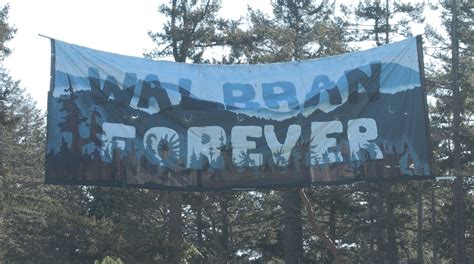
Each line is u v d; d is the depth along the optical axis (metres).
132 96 20.02
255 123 20.06
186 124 20.06
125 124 19.86
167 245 29.36
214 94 20.23
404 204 43.00
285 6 42.75
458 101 36.59
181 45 33.59
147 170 19.80
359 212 43.09
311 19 42.62
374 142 19.62
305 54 37.09
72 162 19.55
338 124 19.84
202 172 19.91
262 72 20.31
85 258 30.25
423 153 19.44
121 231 29.64
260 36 34.38
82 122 19.70
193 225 43.56
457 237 36.47
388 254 43.28
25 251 40.62
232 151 19.98
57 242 32.59
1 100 41.78
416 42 19.84
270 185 19.81
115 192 34.94
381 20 44.47
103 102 19.86
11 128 43.12
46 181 19.44
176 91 20.17
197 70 20.34
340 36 42.66
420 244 42.78
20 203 41.53
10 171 41.28
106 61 20.03
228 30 34.16
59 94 19.69
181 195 34.16
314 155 19.83
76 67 19.86
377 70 19.89
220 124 20.08
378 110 19.77
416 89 19.66
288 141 19.92
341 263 23.23
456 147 35.59
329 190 41.03
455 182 36.94
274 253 45.47
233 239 45.03
